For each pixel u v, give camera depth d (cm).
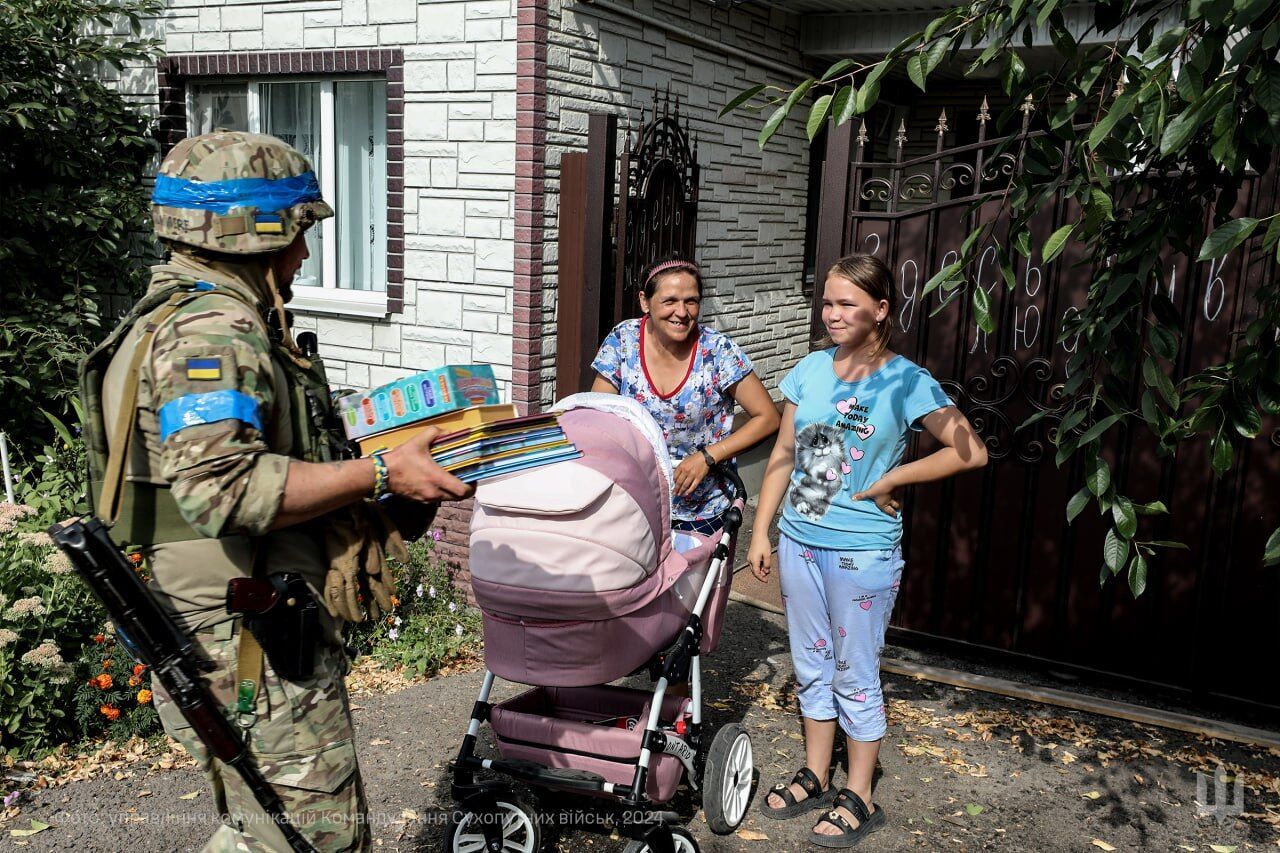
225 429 193
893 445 343
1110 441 464
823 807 375
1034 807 380
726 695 476
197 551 211
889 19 846
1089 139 221
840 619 350
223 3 641
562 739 316
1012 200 267
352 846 230
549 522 287
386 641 527
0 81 612
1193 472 453
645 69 671
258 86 657
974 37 252
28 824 357
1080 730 444
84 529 196
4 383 597
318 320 649
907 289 489
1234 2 202
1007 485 490
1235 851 353
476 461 214
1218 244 205
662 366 389
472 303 597
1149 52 223
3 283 646
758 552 367
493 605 299
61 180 671
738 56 786
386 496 229
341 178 652
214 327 201
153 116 679
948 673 492
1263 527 443
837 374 353
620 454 295
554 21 575
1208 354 438
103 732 423
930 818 371
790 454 375
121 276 682
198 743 228
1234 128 210
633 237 604
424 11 584
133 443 205
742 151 817
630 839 308
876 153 1021
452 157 591
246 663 212
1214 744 434
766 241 879
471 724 322
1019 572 493
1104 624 480
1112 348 270
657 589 307
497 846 318
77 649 441
